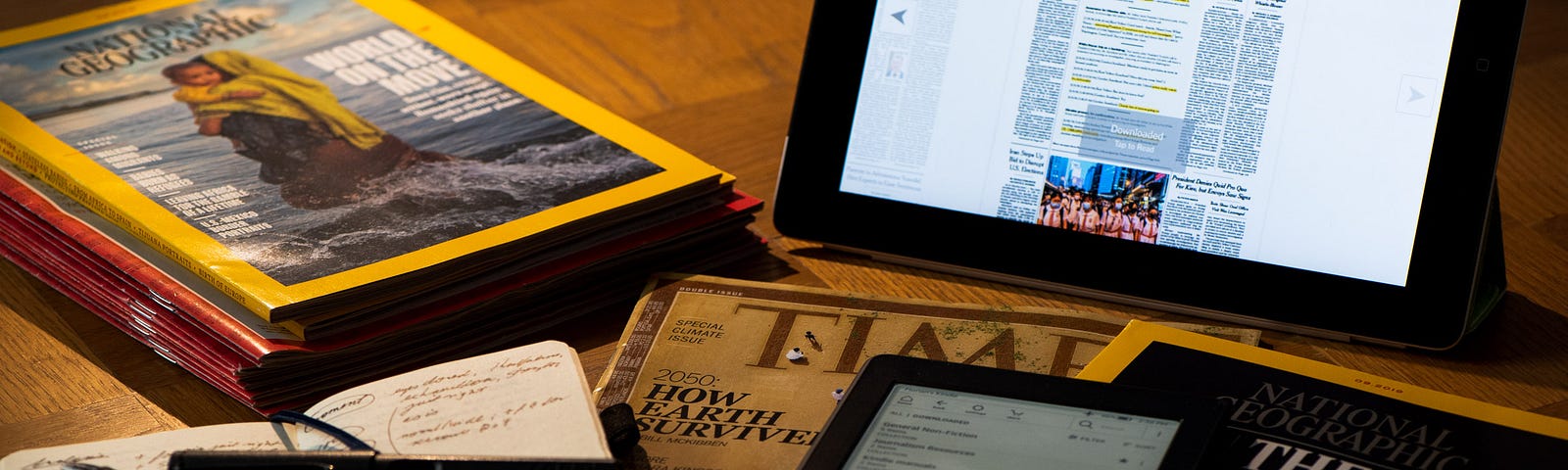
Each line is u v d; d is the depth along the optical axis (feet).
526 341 2.21
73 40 2.89
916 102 2.38
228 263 2.08
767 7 3.56
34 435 1.97
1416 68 2.14
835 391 2.02
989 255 2.35
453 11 3.48
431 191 2.34
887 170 2.40
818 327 2.19
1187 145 2.24
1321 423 1.87
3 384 2.09
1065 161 2.30
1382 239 2.15
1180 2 2.26
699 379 2.06
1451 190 2.11
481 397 1.77
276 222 2.23
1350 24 2.18
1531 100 3.02
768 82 3.18
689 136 2.93
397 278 2.05
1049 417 1.76
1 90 2.67
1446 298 2.11
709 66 3.26
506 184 2.37
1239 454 1.81
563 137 2.56
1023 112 2.33
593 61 3.25
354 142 2.52
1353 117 2.17
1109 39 2.29
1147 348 2.06
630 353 2.12
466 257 2.12
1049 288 2.35
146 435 1.82
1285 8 2.21
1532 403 2.04
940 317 2.22
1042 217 2.32
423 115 2.64
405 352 2.10
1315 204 2.18
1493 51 2.10
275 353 1.95
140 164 2.41
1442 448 1.82
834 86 2.42
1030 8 2.33
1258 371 2.00
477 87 2.76
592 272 2.29
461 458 1.61
